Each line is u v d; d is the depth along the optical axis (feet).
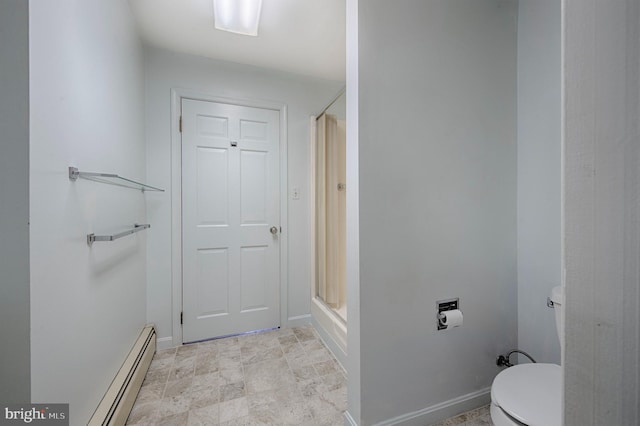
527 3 4.72
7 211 2.48
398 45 3.95
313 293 8.00
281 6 5.27
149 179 6.53
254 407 4.65
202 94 6.97
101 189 4.10
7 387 2.49
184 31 6.00
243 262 7.42
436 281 4.29
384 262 3.93
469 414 4.44
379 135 3.87
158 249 6.59
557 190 4.37
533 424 2.73
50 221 2.86
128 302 5.21
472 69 4.50
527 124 4.75
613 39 0.99
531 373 3.53
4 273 2.48
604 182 1.01
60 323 3.01
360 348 3.79
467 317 4.51
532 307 4.72
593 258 1.04
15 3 2.53
